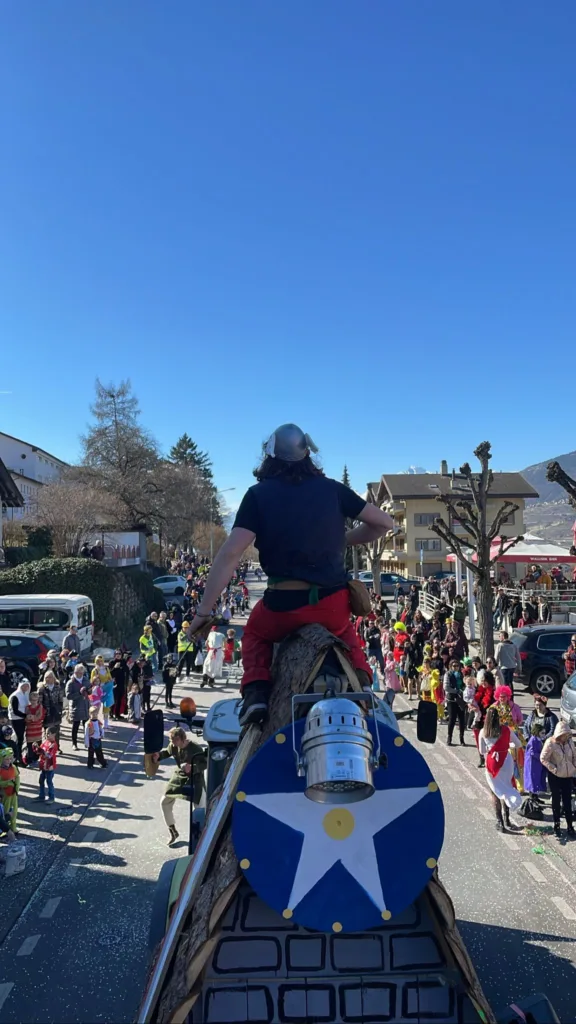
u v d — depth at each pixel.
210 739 5.23
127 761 12.93
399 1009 2.68
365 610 2.95
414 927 2.72
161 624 22.31
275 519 2.85
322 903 2.45
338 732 2.37
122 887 7.86
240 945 2.71
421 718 3.59
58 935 6.84
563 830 9.23
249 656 2.92
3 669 13.83
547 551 29.08
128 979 6.10
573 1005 5.58
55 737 10.91
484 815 9.86
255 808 2.49
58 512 34.84
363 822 2.51
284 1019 2.67
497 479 53.38
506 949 6.45
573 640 16.92
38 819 10.00
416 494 54.72
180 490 52.66
